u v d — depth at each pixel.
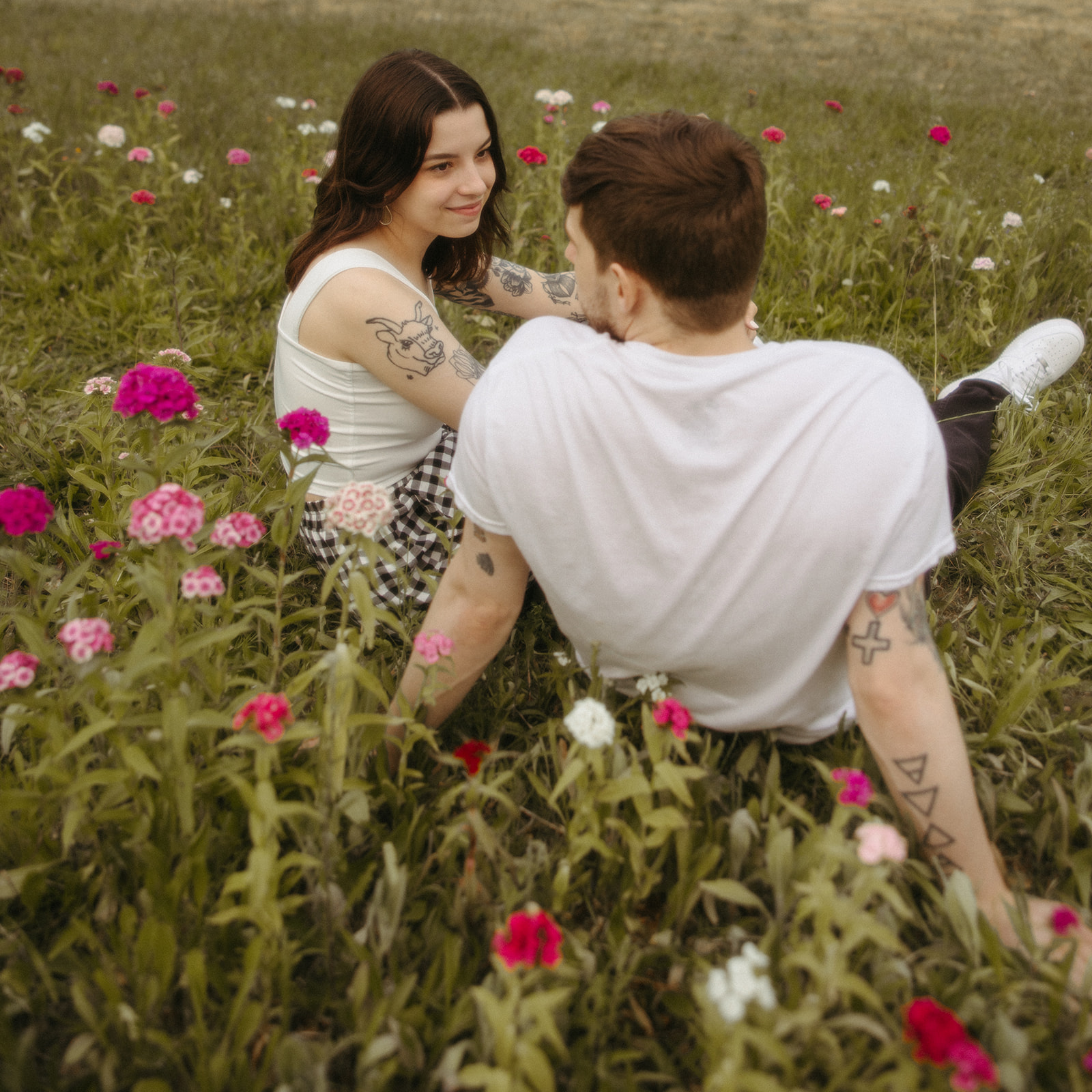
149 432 1.54
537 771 1.70
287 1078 1.15
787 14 13.49
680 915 1.39
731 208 1.22
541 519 1.37
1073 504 2.48
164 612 1.35
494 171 2.10
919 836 1.39
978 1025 1.22
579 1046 1.22
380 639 1.94
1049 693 1.89
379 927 1.32
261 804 1.20
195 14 11.00
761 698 1.47
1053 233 3.75
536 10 13.73
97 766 1.50
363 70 7.98
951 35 11.41
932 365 3.22
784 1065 1.01
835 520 1.23
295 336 1.97
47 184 4.73
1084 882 1.42
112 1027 1.19
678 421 1.26
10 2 10.99
